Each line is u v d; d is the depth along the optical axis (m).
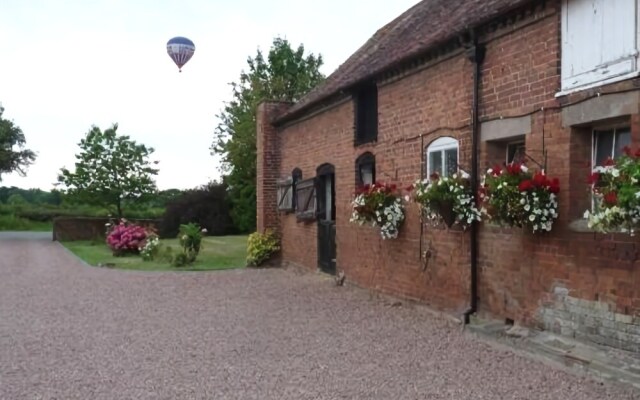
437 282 8.88
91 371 6.15
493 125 7.55
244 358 6.64
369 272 11.10
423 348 6.98
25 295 11.49
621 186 4.99
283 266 16.42
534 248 6.88
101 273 15.48
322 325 8.41
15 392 5.46
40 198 62.03
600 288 5.93
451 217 7.86
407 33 11.91
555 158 6.53
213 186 33.50
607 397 5.10
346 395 5.30
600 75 5.93
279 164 16.75
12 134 45.66
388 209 9.61
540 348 6.37
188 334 7.93
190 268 16.42
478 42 7.74
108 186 30.73
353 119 11.61
